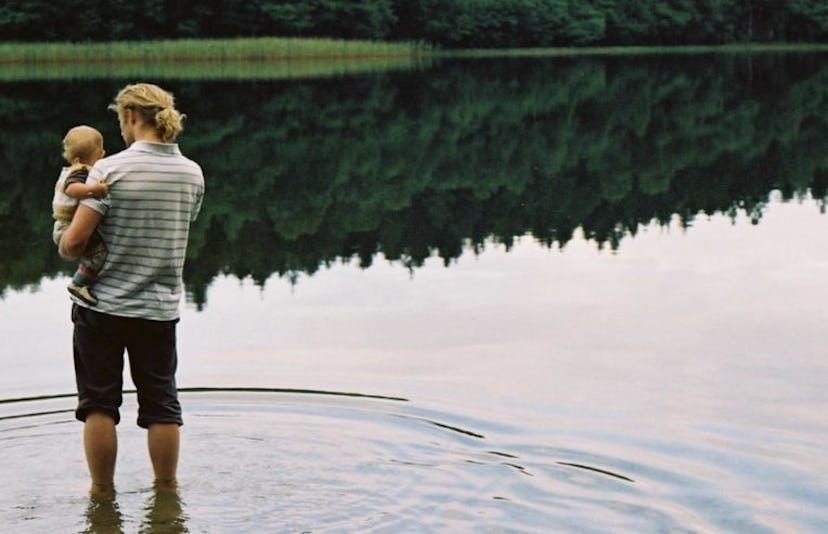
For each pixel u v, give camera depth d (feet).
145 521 13.21
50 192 40.91
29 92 87.35
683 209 37.45
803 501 13.44
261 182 43.93
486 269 28.22
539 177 46.21
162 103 14.89
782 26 246.88
